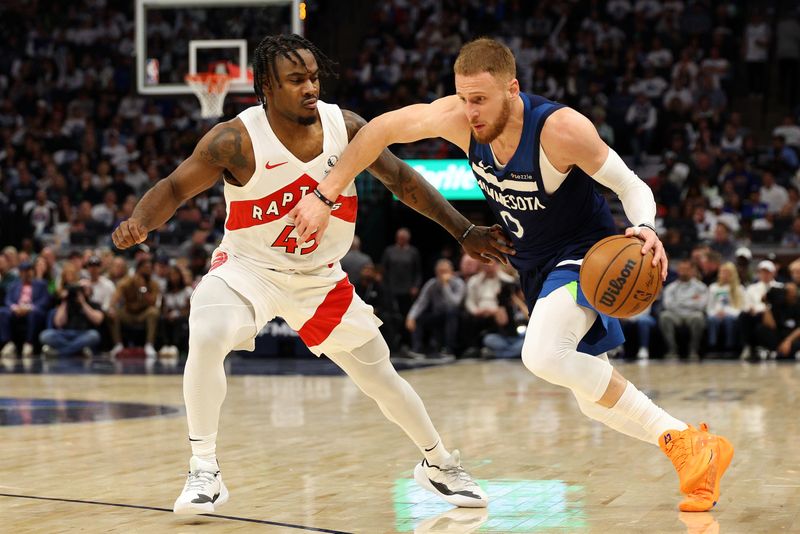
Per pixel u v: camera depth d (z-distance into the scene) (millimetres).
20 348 14094
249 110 3721
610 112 17344
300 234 3553
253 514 3697
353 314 3830
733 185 15406
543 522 3512
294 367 11742
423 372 10977
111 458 5105
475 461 4898
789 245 13672
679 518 3537
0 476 4574
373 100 18281
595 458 4957
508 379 10031
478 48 3477
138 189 17250
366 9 20859
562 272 3729
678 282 12742
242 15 13336
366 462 4930
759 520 3492
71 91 19875
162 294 13789
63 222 16484
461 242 4012
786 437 5621
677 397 7934
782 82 18609
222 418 6836
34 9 20547
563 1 19156
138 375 10648
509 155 3617
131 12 20438
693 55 18125
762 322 12352
